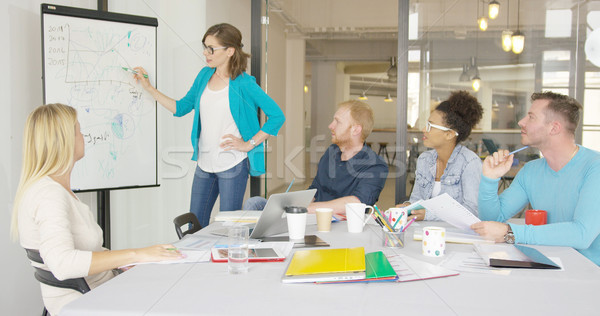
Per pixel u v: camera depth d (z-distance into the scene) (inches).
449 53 148.6
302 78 154.8
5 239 92.4
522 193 76.2
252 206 94.0
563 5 144.6
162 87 140.1
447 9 147.5
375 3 150.1
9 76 95.3
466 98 91.4
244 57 115.4
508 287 43.6
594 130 147.6
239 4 152.3
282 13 153.6
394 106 151.1
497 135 149.0
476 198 87.0
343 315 36.3
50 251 54.4
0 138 92.0
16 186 96.6
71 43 106.0
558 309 38.0
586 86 145.6
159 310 37.3
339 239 64.1
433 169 92.7
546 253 56.7
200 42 141.0
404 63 149.9
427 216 81.4
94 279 62.5
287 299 39.9
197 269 49.3
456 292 42.0
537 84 147.5
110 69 112.3
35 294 100.5
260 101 115.8
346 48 152.8
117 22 113.2
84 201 122.3
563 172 70.4
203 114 115.6
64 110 62.8
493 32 147.0
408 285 43.9
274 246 58.6
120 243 135.1
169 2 139.2
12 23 96.6
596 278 46.5
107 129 112.3
